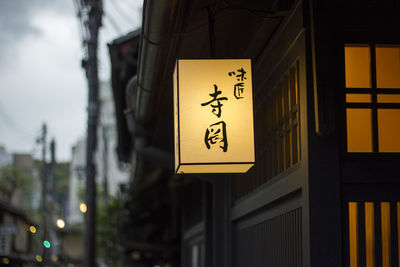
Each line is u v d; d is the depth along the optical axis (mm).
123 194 22828
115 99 13172
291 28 5594
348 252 4879
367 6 5156
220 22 6207
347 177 4957
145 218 20031
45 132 33406
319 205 4867
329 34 5008
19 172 71875
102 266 47094
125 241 20094
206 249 10750
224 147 5352
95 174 17109
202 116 5387
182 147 5320
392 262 4918
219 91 5441
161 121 9688
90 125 17000
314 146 4941
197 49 6957
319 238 4824
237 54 7367
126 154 17859
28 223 54250
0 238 43625
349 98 5168
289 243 5742
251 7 5863
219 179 9453
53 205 42031
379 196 4988
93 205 16984
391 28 5156
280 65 6160
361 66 5234
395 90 5172
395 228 4961
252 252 7668
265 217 6891
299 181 5215
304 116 5078
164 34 5660
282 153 6375
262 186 7094
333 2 5074
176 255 19688
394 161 5035
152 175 16625
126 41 11852
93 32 16219
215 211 9383
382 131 5176
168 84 7660
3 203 42000
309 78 5055
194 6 5586
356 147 5121
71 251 59375
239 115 5422
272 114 6805
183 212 15867
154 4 4996
